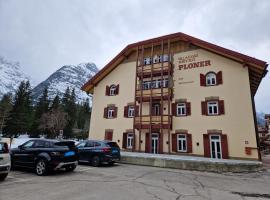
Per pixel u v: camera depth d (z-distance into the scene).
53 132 56.12
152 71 24.20
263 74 20.61
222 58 21.45
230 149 19.11
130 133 24.83
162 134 22.36
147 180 9.95
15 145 30.00
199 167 14.41
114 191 7.62
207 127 20.59
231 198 7.41
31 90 62.59
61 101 78.75
